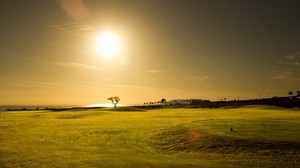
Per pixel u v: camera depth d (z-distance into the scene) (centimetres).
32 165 2838
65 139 4597
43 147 3884
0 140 4512
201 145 3684
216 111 10700
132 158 3155
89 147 3894
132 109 14075
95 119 8156
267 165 2794
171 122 6353
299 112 9312
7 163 2930
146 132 4944
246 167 2744
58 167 2752
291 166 2741
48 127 6288
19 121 7894
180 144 3872
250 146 3412
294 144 3362
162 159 3127
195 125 4894
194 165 2817
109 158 3144
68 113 11125
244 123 5006
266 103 19775
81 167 2734
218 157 3181
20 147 3884
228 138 3750
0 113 11544
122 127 5816
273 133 3950
